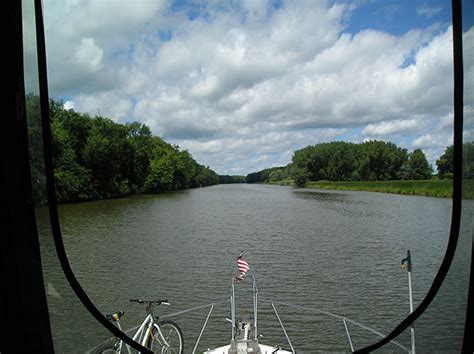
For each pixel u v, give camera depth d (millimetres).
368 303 11398
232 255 18094
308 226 26828
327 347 8062
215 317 9633
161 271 15031
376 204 37625
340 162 55031
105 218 30781
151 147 56875
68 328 1796
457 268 1703
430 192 33125
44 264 1728
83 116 45375
